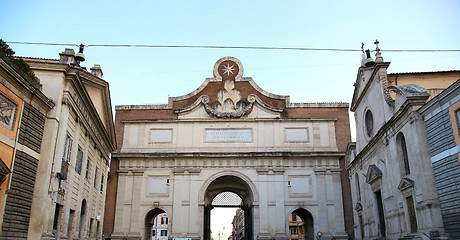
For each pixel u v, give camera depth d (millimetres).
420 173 17297
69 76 18641
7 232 14883
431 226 16297
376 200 24266
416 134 17625
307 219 38312
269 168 36281
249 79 39312
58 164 17953
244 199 41875
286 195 35688
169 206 35781
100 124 25297
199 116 38281
